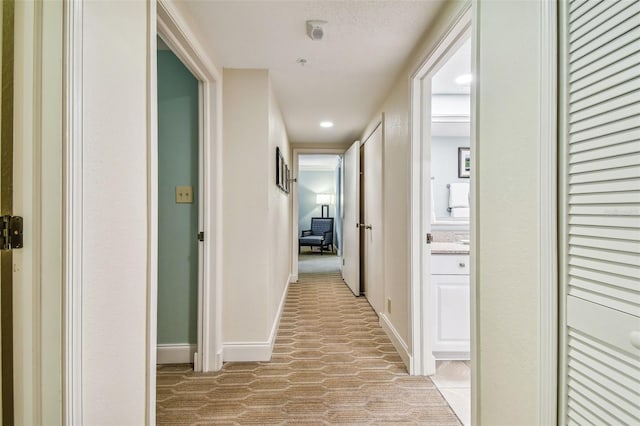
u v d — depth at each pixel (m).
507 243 1.02
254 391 1.89
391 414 1.67
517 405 0.97
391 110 2.68
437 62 1.86
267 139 2.31
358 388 1.92
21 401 0.79
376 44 1.95
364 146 4.10
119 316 1.03
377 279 3.30
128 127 1.07
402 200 2.34
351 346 2.54
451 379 2.04
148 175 1.19
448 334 2.27
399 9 1.59
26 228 0.79
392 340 2.59
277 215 3.02
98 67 0.92
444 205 3.02
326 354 2.40
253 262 2.31
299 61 2.18
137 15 1.13
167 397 1.83
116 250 1.01
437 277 2.28
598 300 0.71
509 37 1.00
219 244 2.22
